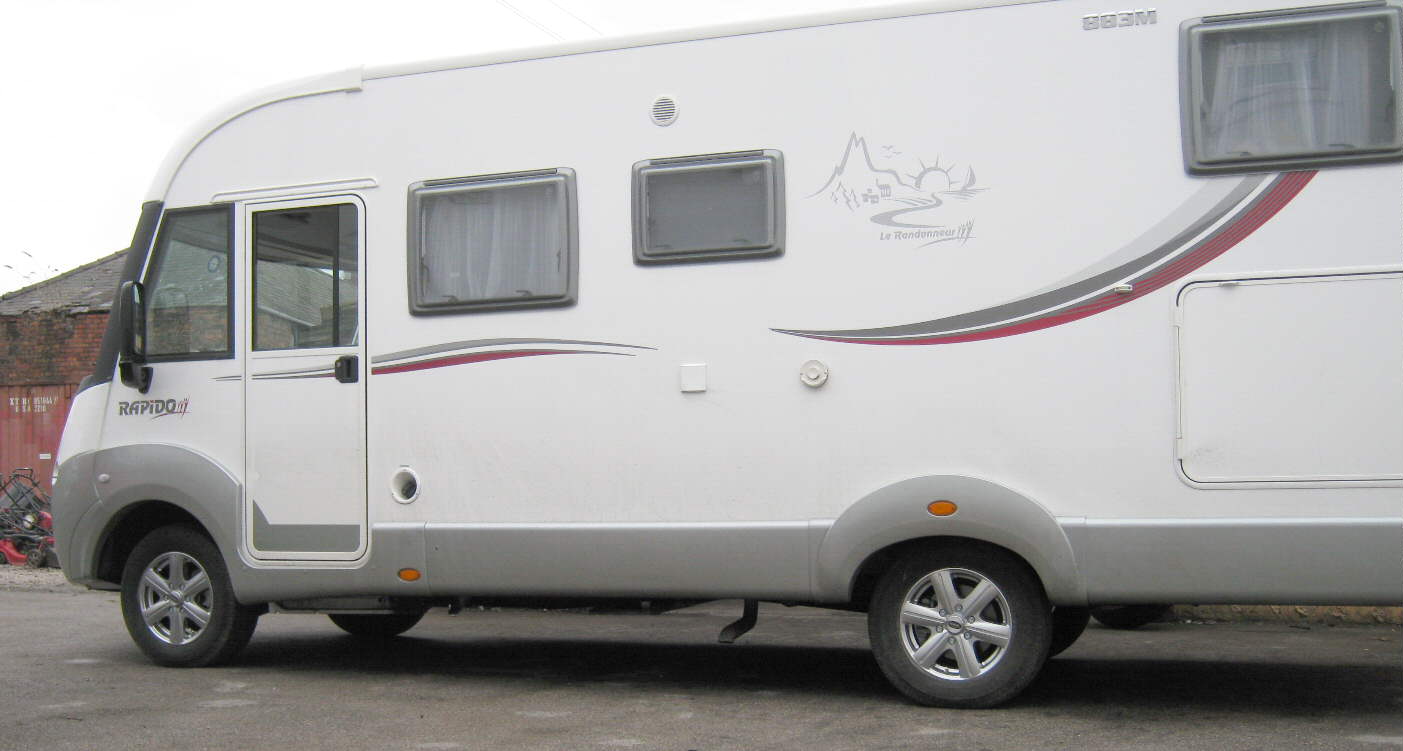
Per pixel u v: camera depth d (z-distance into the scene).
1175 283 5.67
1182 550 5.59
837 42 6.20
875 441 6.02
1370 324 5.43
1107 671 7.15
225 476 7.12
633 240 6.42
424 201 6.80
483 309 6.65
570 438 6.48
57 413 16.84
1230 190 5.63
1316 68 5.57
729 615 10.69
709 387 6.27
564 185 6.54
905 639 6.02
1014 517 5.75
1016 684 5.82
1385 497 5.38
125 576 7.51
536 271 6.57
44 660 7.70
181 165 7.45
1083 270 5.78
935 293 5.96
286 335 7.09
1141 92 5.77
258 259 7.20
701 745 5.33
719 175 6.30
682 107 6.39
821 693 6.53
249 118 7.28
